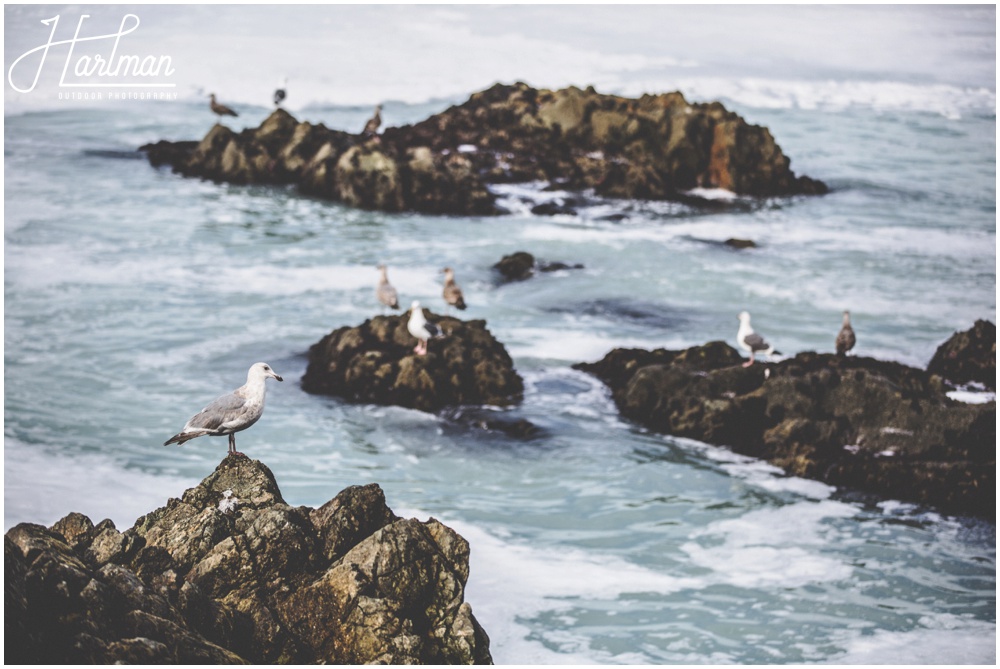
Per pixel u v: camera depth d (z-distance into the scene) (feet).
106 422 53.52
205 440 52.39
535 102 133.39
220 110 121.60
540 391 60.54
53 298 71.87
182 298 73.72
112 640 22.20
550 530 45.03
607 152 123.24
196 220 95.20
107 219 93.15
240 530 27.45
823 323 74.23
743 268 87.35
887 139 137.59
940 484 49.03
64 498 44.93
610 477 50.39
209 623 24.50
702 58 169.58
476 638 26.48
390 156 105.60
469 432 55.01
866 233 100.12
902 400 53.16
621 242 94.94
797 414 54.08
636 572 41.45
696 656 35.78
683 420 55.67
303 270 82.28
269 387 59.62
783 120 145.07
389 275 82.02
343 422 55.62
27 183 103.71
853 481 50.39
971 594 40.91
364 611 25.18
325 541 27.55
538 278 83.35
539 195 111.65
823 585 40.98
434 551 26.94
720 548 43.98
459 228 98.37
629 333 71.61
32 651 20.83
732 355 62.34
